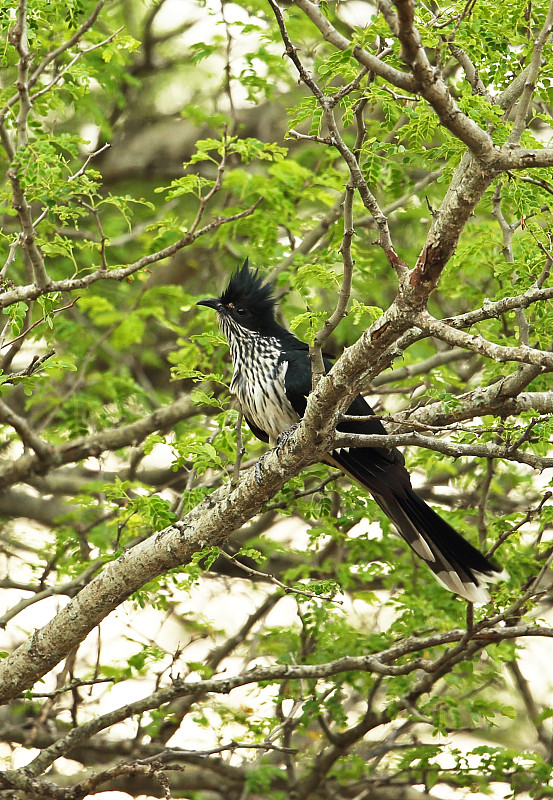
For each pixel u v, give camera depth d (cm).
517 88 841
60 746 928
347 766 1220
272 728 1173
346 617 1261
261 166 1611
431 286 620
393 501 982
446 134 870
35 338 1260
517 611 972
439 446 736
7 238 985
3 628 1129
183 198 1688
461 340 601
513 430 726
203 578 1417
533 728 1373
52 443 1482
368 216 1309
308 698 1105
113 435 1355
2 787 877
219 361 1229
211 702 1285
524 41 830
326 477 1115
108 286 1617
